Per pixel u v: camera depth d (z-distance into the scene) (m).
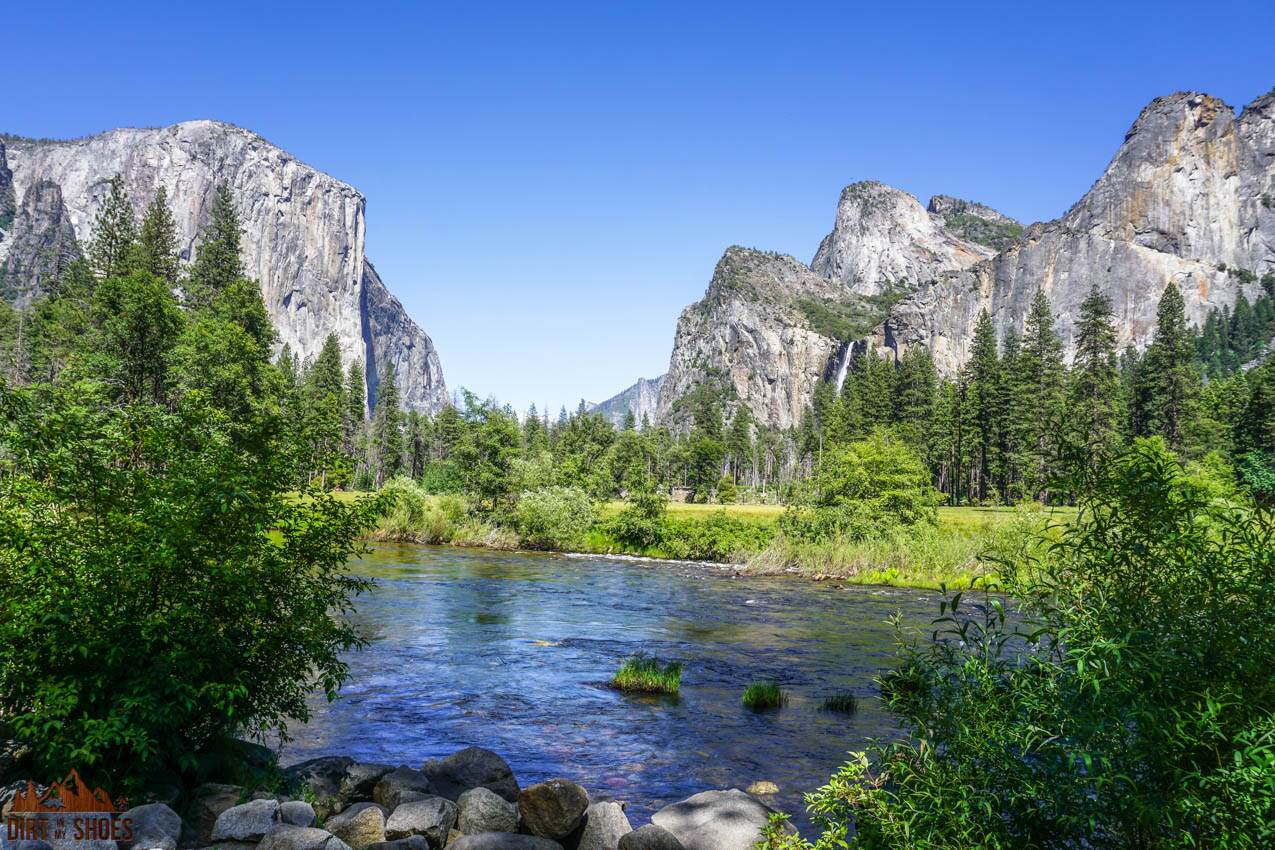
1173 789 4.24
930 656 6.08
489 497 66.56
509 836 7.51
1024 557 5.93
